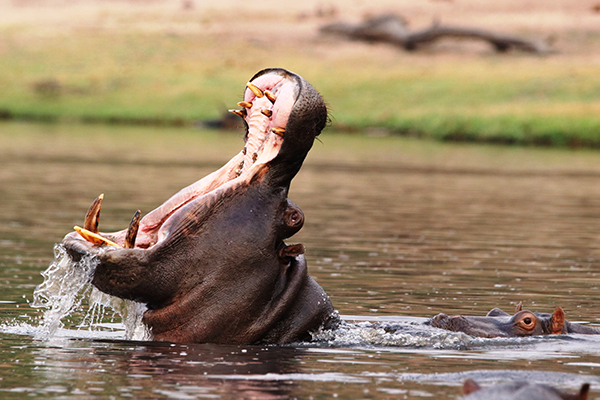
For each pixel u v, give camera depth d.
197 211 23.27
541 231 59.03
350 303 33.06
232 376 20.53
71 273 23.39
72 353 22.97
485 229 59.62
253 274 23.39
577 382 20.06
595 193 88.62
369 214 66.94
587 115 185.12
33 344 24.25
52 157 119.12
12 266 40.25
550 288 37.22
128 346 23.69
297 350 23.44
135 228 22.83
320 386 19.72
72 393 18.91
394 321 28.89
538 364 22.41
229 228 23.27
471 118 189.12
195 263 23.16
